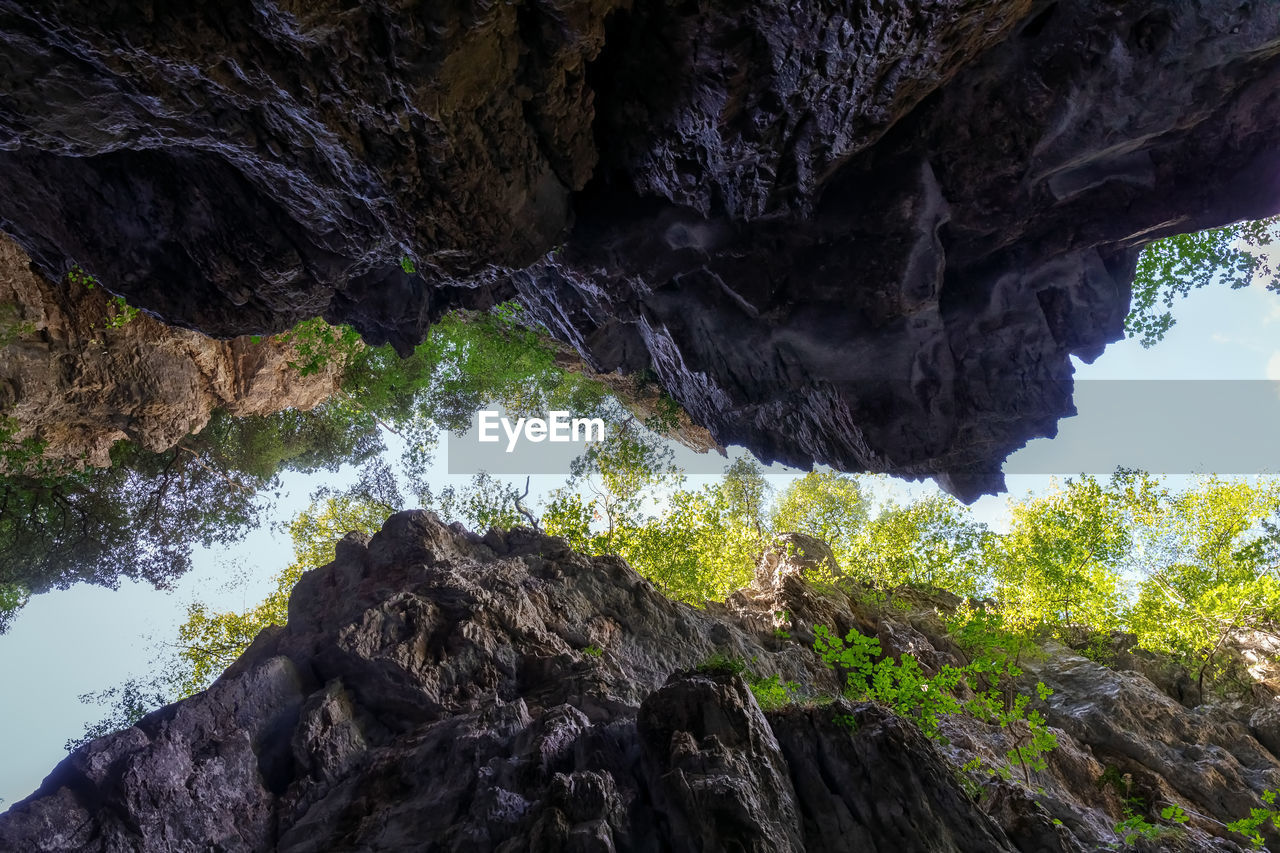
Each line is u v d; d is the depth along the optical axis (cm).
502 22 884
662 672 1917
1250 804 1895
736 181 1309
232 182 1252
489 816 1185
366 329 1812
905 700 1346
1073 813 1345
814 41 1042
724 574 3206
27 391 1992
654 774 1141
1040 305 1526
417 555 2006
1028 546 2666
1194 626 2903
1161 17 1132
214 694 1578
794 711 1230
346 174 1060
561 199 1248
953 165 1324
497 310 2575
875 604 2708
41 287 1936
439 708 1630
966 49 1095
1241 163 1333
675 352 1647
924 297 1405
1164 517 3119
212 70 873
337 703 1627
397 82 879
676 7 1045
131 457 2867
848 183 1353
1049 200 1377
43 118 914
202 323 1452
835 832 1083
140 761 1395
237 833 1399
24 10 776
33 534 2697
